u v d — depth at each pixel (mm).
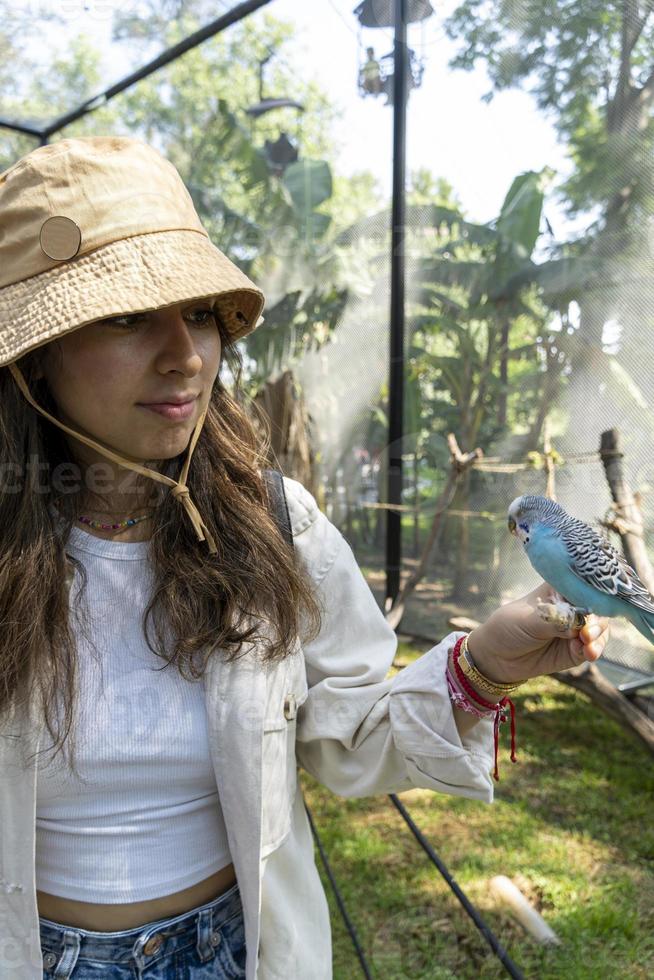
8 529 927
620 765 3572
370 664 1066
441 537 4504
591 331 3684
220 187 5910
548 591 950
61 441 982
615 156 3480
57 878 931
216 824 978
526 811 3240
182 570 949
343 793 1088
